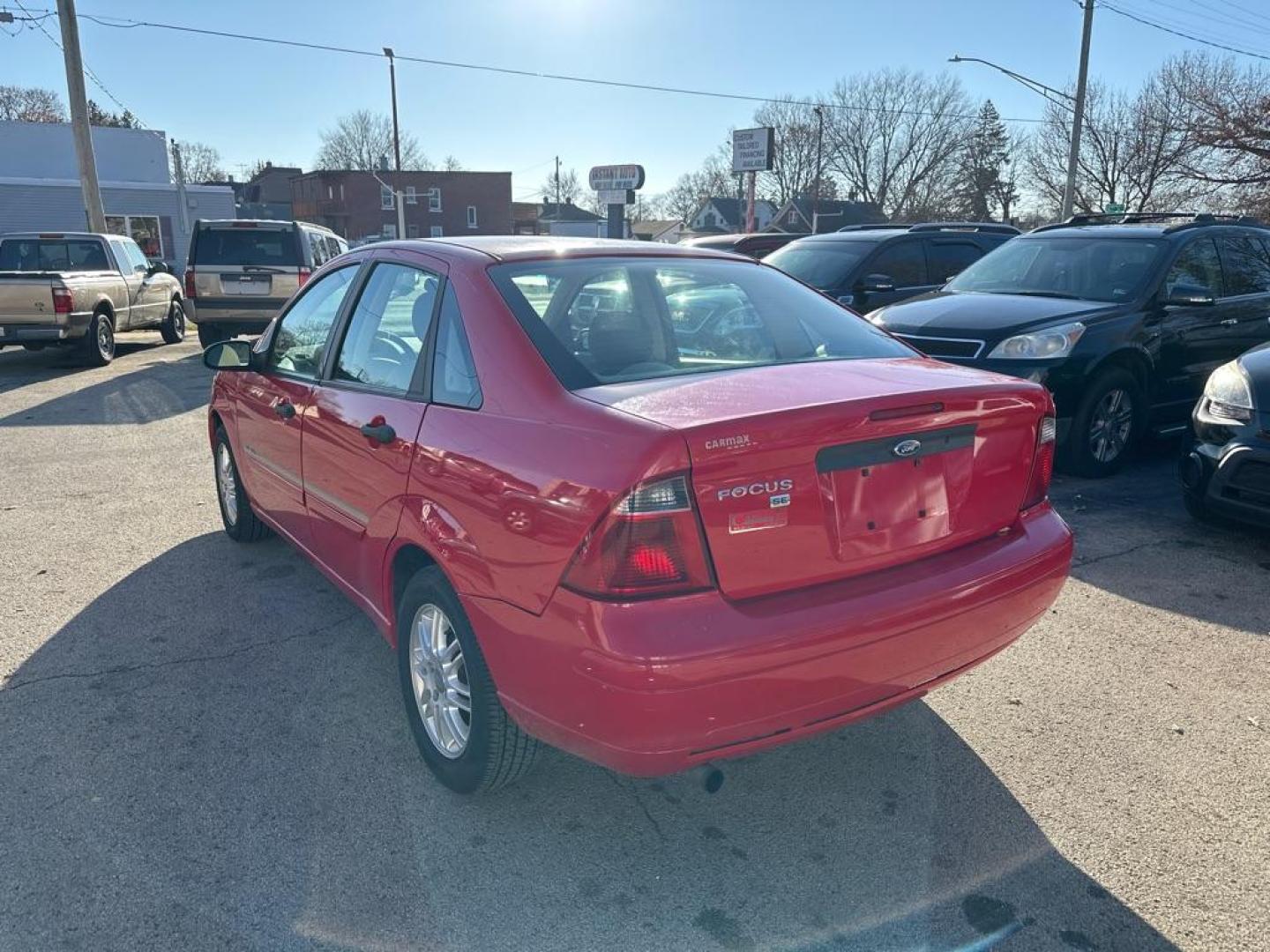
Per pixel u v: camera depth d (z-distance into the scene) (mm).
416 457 2904
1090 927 2443
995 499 2826
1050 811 2932
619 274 3195
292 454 3967
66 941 2365
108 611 4395
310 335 4020
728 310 3254
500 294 2926
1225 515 5164
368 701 3592
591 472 2271
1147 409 6840
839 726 2557
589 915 2490
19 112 78188
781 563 2369
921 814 2920
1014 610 2777
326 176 68938
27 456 7449
